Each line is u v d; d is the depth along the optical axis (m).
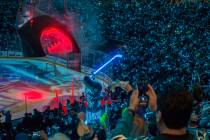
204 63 29.66
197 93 4.46
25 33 26.31
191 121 4.95
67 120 14.16
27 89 30.55
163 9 43.94
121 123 3.65
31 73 34.59
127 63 33.88
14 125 22.47
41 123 16.31
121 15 44.56
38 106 26.94
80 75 34.50
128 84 4.15
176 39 35.88
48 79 33.31
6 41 39.41
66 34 29.75
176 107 2.99
